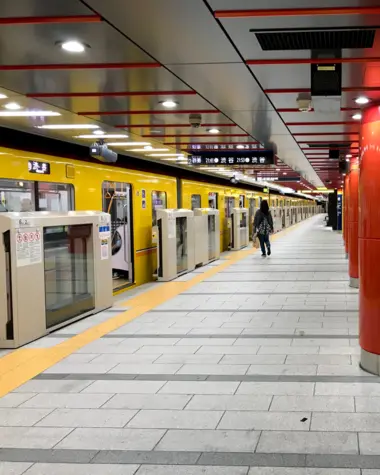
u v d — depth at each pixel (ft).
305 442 11.58
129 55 13.64
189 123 23.99
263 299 29.94
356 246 33.68
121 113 21.61
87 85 16.93
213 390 15.03
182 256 42.78
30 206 25.52
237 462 10.80
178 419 13.09
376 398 14.07
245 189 83.66
